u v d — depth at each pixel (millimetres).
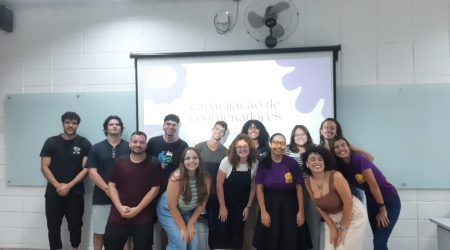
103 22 3369
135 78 3252
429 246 2979
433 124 3002
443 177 2979
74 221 3074
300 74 3062
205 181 2543
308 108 3051
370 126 3055
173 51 3271
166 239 2943
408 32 3047
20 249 3363
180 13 3275
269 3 3029
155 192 2562
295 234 2457
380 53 3064
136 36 3322
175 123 2887
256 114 3104
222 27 3182
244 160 2609
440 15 3027
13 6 3473
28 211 3387
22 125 3430
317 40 3115
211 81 3152
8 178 3428
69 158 3072
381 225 2432
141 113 3215
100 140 3324
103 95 3334
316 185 2340
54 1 3389
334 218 2354
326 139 2627
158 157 2869
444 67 3012
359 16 3092
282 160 2525
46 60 3426
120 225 2496
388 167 3033
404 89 3033
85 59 3375
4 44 3484
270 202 2492
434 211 2988
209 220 2773
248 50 3102
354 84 3076
